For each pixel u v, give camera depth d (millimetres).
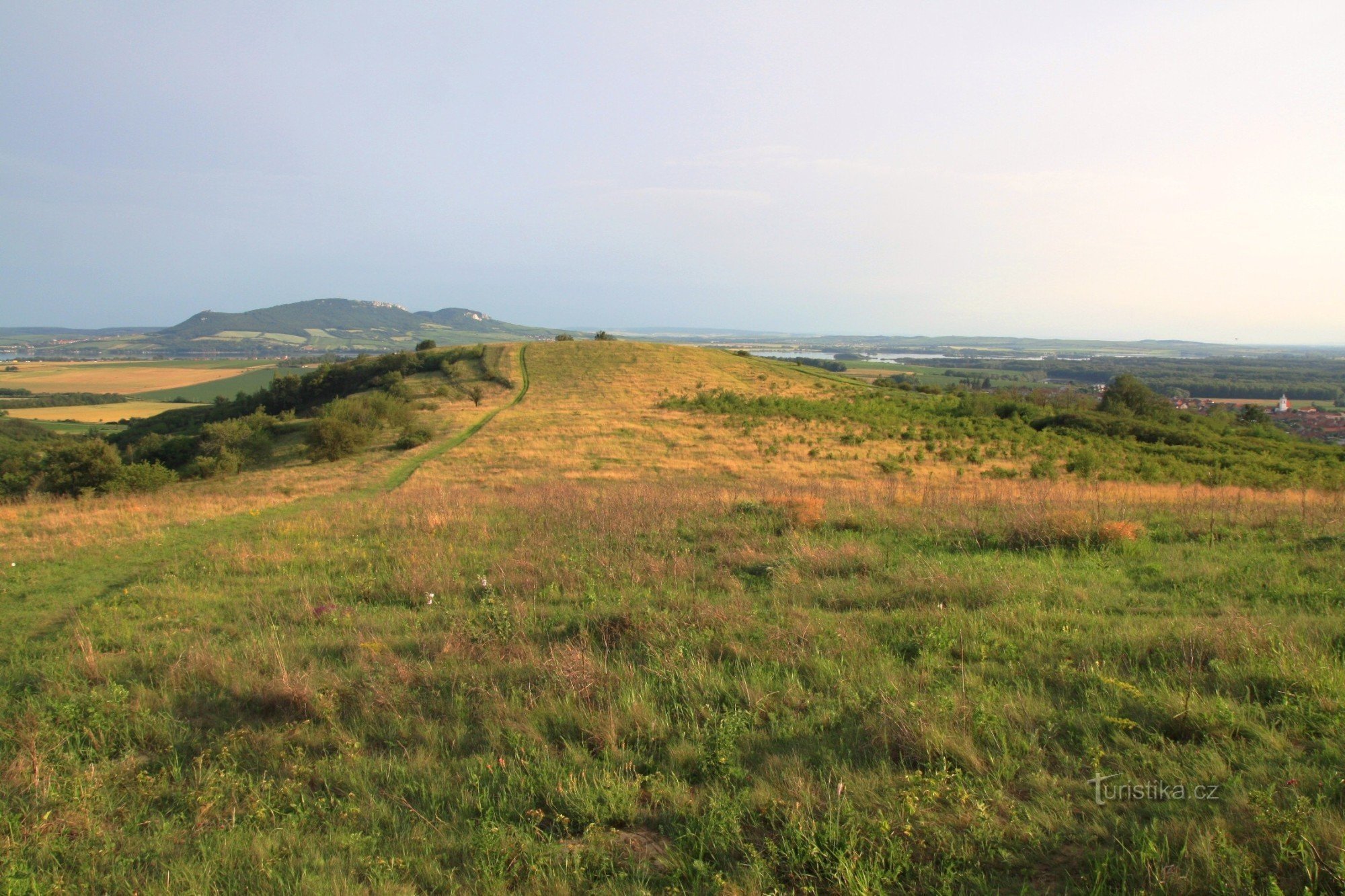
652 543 11234
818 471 31516
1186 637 5973
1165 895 3174
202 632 8250
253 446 43281
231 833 4301
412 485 28062
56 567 12734
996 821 3801
